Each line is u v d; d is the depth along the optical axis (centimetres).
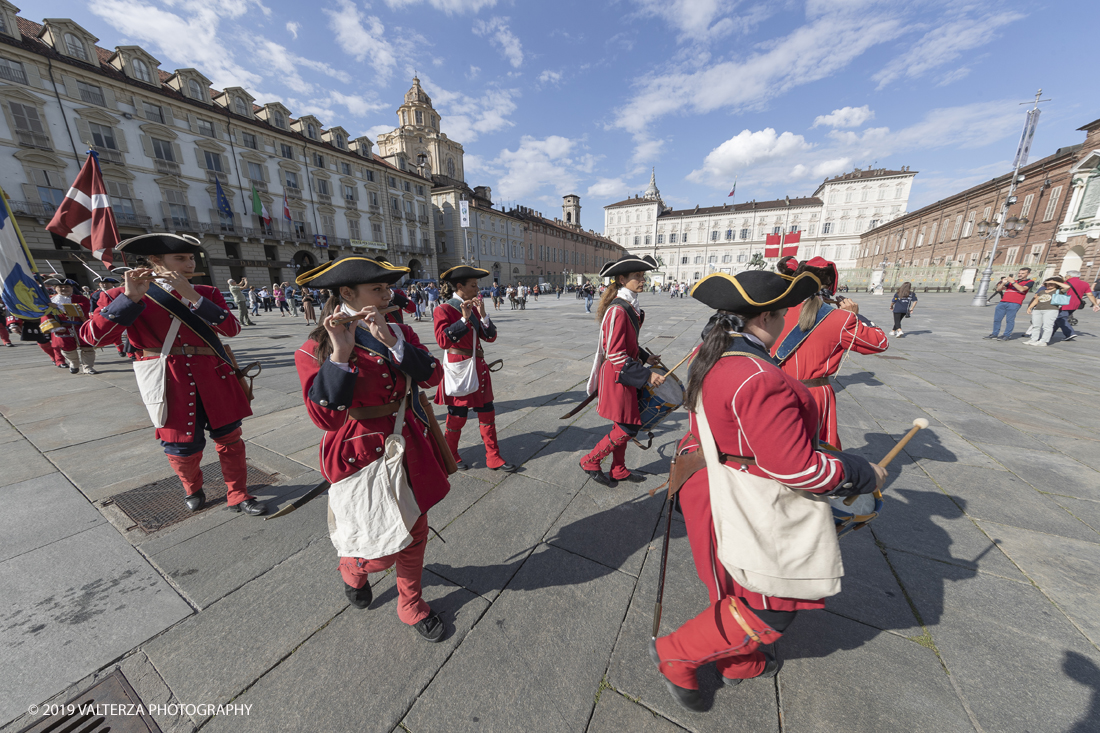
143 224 2411
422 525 164
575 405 470
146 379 223
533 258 5994
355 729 133
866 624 173
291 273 3198
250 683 147
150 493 275
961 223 3644
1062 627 168
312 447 351
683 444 145
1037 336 838
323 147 3350
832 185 6344
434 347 854
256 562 210
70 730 131
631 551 221
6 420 417
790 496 111
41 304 711
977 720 133
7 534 230
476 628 173
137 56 2381
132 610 178
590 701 143
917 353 754
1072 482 284
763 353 120
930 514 249
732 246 7094
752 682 149
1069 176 2458
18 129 2022
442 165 5181
